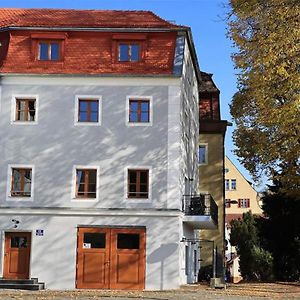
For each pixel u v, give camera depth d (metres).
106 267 29.39
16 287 28.67
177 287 28.98
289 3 25.56
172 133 30.34
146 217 29.72
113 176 30.19
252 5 25.75
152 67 30.91
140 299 22.78
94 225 29.77
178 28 31.59
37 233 29.80
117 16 34.56
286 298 24.16
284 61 28.09
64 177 30.27
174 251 29.34
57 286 29.30
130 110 30.70
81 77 30.83
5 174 30.34
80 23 32.09
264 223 43.81
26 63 31.19
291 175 34.12
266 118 30.55
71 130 30.61
